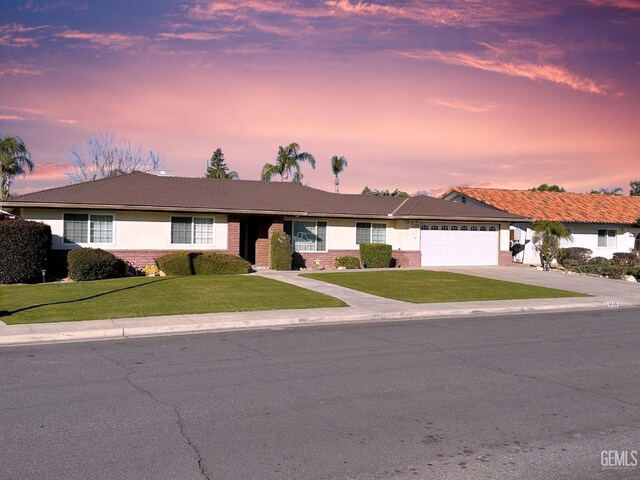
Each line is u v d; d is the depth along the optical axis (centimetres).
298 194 3269
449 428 670
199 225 2744
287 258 2808
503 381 885
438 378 900
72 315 1460
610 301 2019
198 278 2305
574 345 1197
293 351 1111
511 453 596
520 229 3781
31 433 643
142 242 2638
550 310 1852
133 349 1127
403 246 3206
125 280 2217
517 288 2302
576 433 657
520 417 712
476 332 1359
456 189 4241
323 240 3083
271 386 845
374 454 590
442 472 548
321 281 2311
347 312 1605
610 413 732
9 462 563
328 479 531
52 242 2489
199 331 1360
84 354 1076
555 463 571
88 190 2644
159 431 652
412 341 1229
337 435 644
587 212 4034
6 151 4519
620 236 4072
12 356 1056
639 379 906
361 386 848
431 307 1758
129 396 789
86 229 2545
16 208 2553
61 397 783
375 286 2217
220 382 866
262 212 2808
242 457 580
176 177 3183
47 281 2312
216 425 674
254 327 1426
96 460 570
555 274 2933
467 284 2367
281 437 636
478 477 538
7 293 1845
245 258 3039
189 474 539
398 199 3547
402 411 731
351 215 3047
